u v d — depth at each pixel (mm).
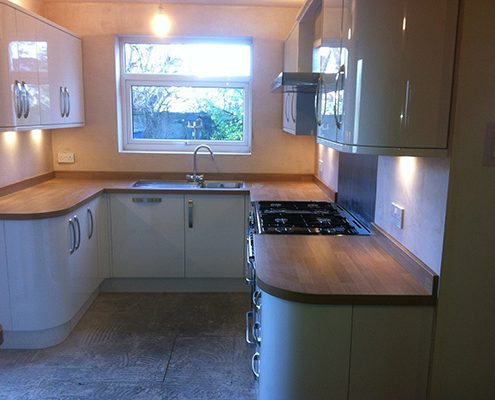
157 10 4285
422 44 1764
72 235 3279
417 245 2047
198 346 3178
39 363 2953
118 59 4457
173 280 4133
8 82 2998
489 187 1798
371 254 2326
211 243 4031
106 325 3473
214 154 4559
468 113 1762
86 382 2750
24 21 3205
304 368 1870
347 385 1890
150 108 4613
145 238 4012
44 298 3080
